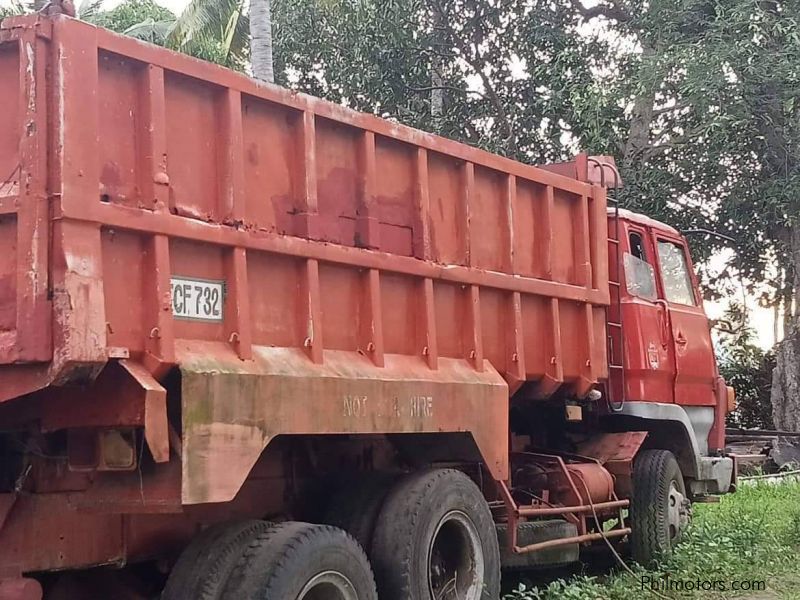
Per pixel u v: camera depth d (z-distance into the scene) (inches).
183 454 151.8
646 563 320.2
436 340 223.9
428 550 207.2
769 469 680.4
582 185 289.6
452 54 742.5
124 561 170.4
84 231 143.5
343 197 201.2
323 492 215.6
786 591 299.1
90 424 149.6
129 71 156.9
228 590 164.6
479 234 244.2
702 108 631.2
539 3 717.3
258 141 181.5
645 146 709.3
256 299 176.4
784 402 750.5
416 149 222.2
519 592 267.3
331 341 193.5
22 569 155.0
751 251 768.3
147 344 153.3
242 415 162.9
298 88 735.1
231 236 169.5
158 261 155.3
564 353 278.4
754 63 611.5
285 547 168.9
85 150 144.6
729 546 343.6
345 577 178.4
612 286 319.0
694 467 347.6
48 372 138.1
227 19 697.6
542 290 263.9
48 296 138.8
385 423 197.6
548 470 289.0
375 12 697.6
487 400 232.7
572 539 272.5
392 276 212.2
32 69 141.3
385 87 716.7
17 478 158.4
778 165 685.3
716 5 632.4
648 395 324.8
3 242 141.4
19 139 141.5
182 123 165.9
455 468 238.8
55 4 147.6
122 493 155.1
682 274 364.8
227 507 191.8
